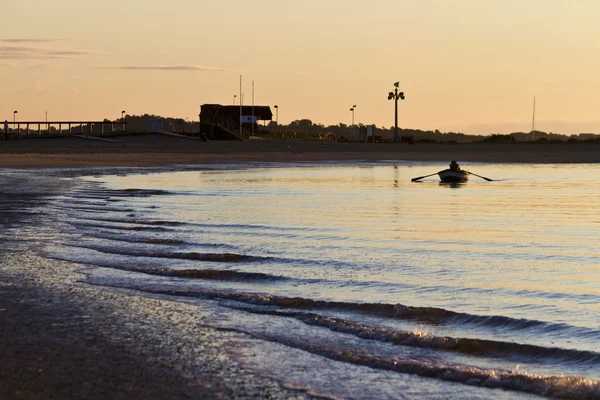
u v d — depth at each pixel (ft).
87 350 28.27
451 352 29.30
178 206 92.53
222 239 60.95
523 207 97.09
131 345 29.19
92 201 98.22
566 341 30.58
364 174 185.16
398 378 26.05
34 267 46.50
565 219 81.46
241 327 32.53
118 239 59.77
